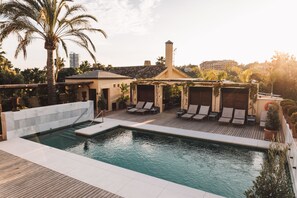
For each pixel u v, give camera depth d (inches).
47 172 247.9
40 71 1000.9
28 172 247.4
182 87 620.1
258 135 412.8
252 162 305.3
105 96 689.6
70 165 268.7
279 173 139.6
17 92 575.2
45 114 444.1
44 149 327.9
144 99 713.6
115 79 711.1
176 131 438.9
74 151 351.9
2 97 548.4
